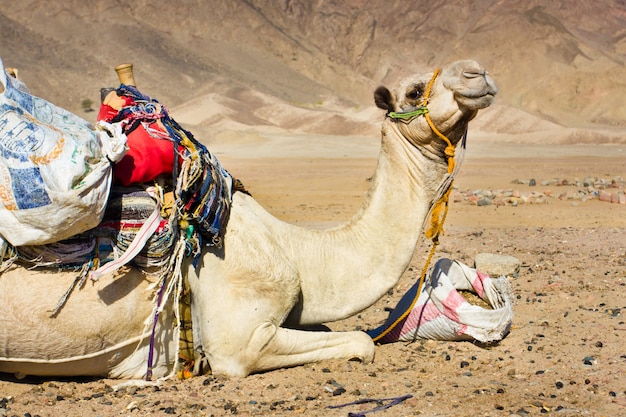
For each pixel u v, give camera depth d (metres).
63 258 6.88
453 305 8.59
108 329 7.06
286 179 42.22
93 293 6.97
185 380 7.37
